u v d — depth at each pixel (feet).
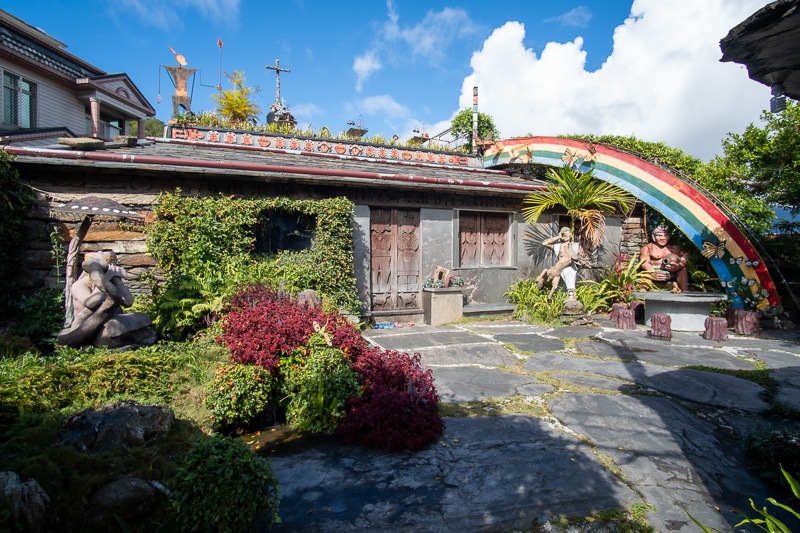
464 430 14.01
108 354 16.01
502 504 9.98
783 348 24.68
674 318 30.78
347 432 13.42
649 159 38.96
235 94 58.49
